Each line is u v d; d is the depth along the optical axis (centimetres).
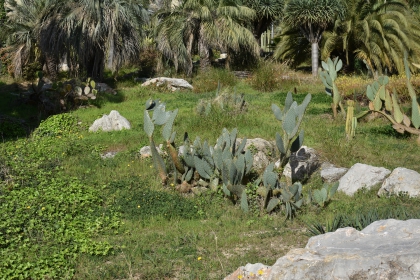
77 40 2569
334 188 1053
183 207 1055
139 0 2723
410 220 665
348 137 1518
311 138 1564
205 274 731
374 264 558
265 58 3497
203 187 1150
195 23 3030
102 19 2573
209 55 3097
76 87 2136
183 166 1192
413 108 1506
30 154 1425
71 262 788
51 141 1570
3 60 2909
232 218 1016
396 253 565
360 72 3078
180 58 2986
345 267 565
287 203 995
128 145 1546
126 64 2752
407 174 1116
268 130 1645
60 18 2530
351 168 1236
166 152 1346
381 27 2855
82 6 2545
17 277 739
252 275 612
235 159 1112
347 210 1014
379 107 1556
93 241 868
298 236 895
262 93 2569
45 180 1184
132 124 1822
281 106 2134
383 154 1421
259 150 1407
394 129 1639
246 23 3231
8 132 1719
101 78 2705
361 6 2953
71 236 891
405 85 2188
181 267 770
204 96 2477
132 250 841
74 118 1816
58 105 2048
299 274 579
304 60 3359
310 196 1059
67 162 1357
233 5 3131
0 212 970
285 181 1287
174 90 2672
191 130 1678
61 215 982
